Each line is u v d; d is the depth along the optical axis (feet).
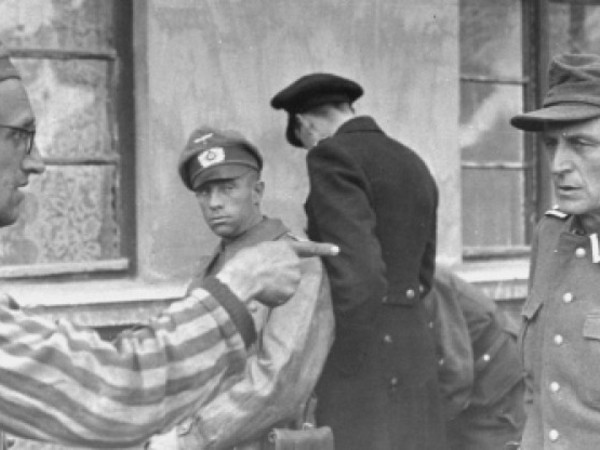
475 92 22.13
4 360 6.43
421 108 20.77
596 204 11.01
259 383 13.14
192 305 6.81
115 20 18.95
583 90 10.98
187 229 18.88
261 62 19.39
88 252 18.85
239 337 6.84
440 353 16.72
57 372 6.48
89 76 18.83
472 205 22.12
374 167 14.87
